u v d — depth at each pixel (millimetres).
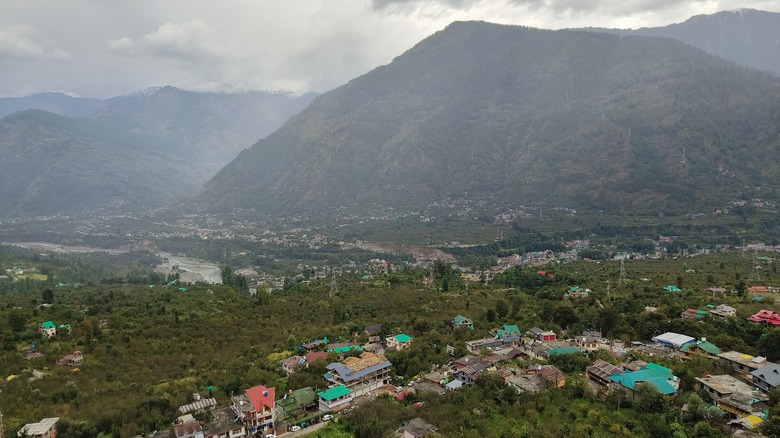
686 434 90625
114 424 112625
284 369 144250
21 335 165750
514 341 151375
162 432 107438
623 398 103688
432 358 141625
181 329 182125
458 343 152750
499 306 186375
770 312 152375
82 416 115500
